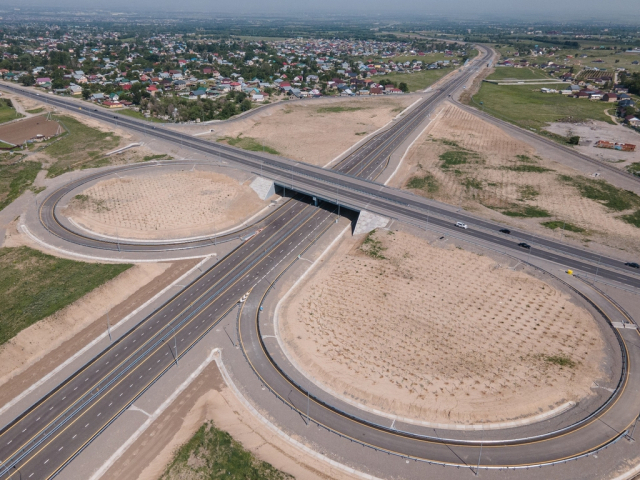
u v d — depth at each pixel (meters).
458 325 95.69
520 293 104.44
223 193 156.00
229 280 114.00
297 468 69.00
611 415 75.00
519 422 74.19
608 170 184.38
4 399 80.75
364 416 76.56
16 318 96.62
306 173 170.25
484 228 133.25
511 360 86.25
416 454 70.25
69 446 72.94
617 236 131.50
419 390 80.44
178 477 68.44
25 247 124.44
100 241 128.75
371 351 90.00
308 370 86.50
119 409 79.31
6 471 68.94
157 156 188.88
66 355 90.56
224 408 79.38
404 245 124.81
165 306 104.69
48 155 191.38
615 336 91.50
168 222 139.00
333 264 121.06
